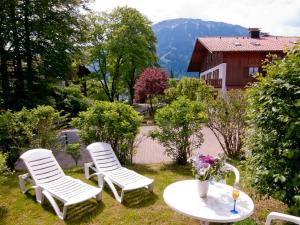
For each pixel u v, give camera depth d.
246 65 26.88
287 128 4.12
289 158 4.27
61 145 9.84
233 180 7.17
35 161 6.30
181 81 24.66
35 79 16.31
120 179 6.48
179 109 8.92
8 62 16.69
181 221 5.27
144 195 6.46
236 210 4.02
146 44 32.69
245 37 31.80
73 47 17.47
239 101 9.24
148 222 5.23
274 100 4.30
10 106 14.73
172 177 7.79
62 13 16.94
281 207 5.75
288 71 4.32
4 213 5.61
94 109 8.86
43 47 16.59
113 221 5.27
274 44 28.05
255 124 5.03
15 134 8.78
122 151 9.02
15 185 7.16
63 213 5.31
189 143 9.19
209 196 4.47
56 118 9.42
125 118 8.91
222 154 4.41
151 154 11.51
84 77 28.72
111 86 35.75
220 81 27.48
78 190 5.81
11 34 15.73
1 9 15.16
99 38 32.69
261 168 4.62
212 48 26.73
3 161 6.32
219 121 9.56
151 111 28.17
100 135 8.91
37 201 6.00
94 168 7.54
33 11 16.00
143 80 27.16
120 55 32.56
